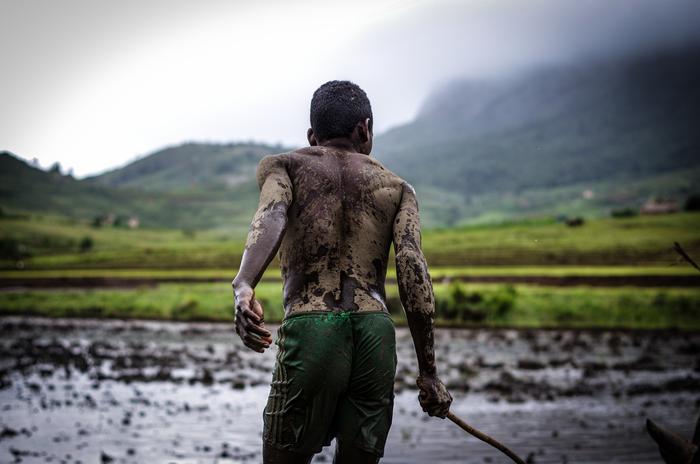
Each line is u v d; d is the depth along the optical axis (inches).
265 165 111.1
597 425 422.9
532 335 1090.7
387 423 105.1
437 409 104.7
